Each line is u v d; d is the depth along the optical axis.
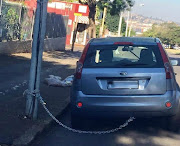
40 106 5.80
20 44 14.15
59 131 4.87
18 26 13.98
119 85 4.47
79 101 4.50
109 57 4.64
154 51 4.65
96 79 4.50
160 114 4.48
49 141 4.40
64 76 9.56
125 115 4.50
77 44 30.72
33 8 15.45
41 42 4.77
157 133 4.82
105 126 5.12
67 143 4.34
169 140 4.54
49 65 12.09
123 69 4.48
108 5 17.38
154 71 4.46
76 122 4.80
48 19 18.80
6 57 12.40
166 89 4.45
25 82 7.91
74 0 32.88
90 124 5.01
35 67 4.80
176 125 4.75
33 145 4.20
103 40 4.94
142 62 4.55
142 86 4.45
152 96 4.42
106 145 4.30
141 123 5.26
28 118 4.90
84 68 4.57
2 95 6.37
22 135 4.23
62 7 29.06
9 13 12.95
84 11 29.92
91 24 16.73
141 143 4.41
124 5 17.27
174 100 4.46
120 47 4.71
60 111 5.58
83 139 4.53
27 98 4.89
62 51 20.84
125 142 4.44
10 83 7.66
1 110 5.26
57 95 6.91
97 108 4.48
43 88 7.57
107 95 4.47
